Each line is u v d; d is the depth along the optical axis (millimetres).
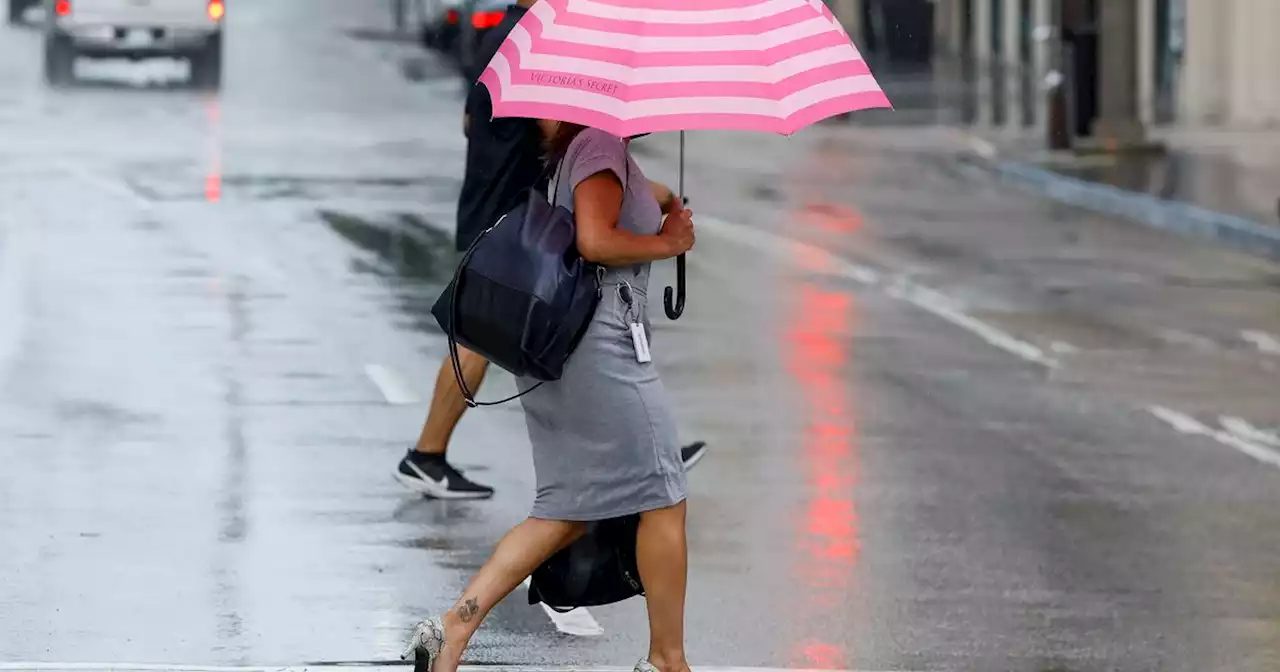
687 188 68000
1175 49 97812
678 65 16031
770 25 16281
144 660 19578
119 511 25469
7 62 113125
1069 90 78500
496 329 16547
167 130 79312
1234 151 78688
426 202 59562
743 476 28297
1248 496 27781
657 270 49125
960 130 89938
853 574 23391
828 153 80938
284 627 20797
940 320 42875
